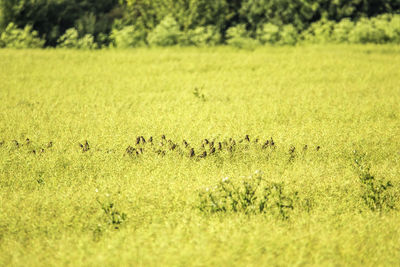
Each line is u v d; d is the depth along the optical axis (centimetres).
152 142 3812
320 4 13312
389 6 13450
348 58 9056
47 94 6197
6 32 11488
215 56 9375
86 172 3181
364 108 5222
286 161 3388
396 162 3400
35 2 12162
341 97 5872
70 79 7312
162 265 1945
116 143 3812
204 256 1986
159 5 13525
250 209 2508
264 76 7431
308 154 3541
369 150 3653
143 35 12494
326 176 3005
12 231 2320
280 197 2559
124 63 8762
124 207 2562
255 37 12606
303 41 11950
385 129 4297
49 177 3112
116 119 4741
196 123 4491
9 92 6291
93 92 6341
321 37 11819
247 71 7906
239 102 5575
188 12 13188
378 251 2059
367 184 2755
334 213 2512
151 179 2947
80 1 13975
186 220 2388
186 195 2662
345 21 11981
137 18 13700
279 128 4334
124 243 2161
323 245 2105
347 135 4088
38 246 2172
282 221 2408
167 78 7325
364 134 4106
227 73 7731
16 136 4122
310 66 8231
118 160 3394
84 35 12550
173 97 5953
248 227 2278
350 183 2864
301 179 2906
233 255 1997
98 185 2928
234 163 3366
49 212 2483
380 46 10656
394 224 2334
